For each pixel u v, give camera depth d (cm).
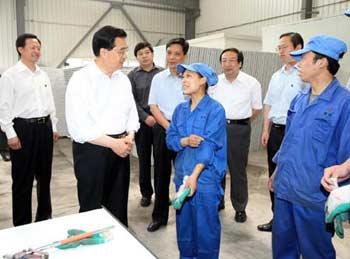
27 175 247
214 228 182
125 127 193
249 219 291
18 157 242
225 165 184
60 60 821
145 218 294
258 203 331
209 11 888
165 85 252
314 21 511
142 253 98
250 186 387
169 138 191
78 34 830
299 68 157
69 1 808
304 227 157
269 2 734
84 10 826
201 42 652
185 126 184
